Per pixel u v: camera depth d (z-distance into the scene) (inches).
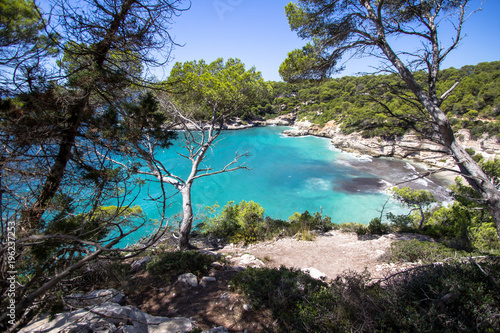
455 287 168.9
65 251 131.5
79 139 158.7
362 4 304.5
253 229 523.2
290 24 357.4
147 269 279.9
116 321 146.6
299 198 1174.3
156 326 162.2
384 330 151.4
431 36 262.2
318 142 2527.1
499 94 1567.4
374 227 551.2
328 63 342.6
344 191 1259.8
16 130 114.3
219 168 1515.7
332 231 573.9
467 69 2233.0
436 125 258.1
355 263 364.2
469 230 450.3
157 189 1060.5
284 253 423.8
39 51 130.2
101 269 241.4
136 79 165.5
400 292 180.4
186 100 479.8
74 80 131.8
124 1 147.6
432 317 151.0
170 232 478.9
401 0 292.4
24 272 123.7
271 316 188.1
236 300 212.2
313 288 219.0
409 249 351.9
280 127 3612.2
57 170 141.4
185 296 224.5
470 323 146.2
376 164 1729.8
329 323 158.1
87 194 152.3
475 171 233.0
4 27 114.3
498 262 202.1
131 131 145.6
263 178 1438.2
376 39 289.9
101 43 143.9
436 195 1152.8
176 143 1760.6
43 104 126.0
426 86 283.9
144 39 152.1
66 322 135.5
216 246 489.4
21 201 124.6
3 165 113.1
